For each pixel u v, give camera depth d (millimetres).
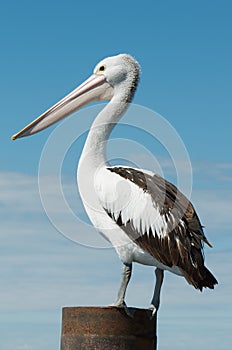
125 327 7992
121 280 8945
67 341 8117
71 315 8102
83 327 7996
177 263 8711
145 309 8273
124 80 10781
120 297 8703
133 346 8031
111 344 7926
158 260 8820
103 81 10945
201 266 8789
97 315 7957
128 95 10672
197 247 8844
